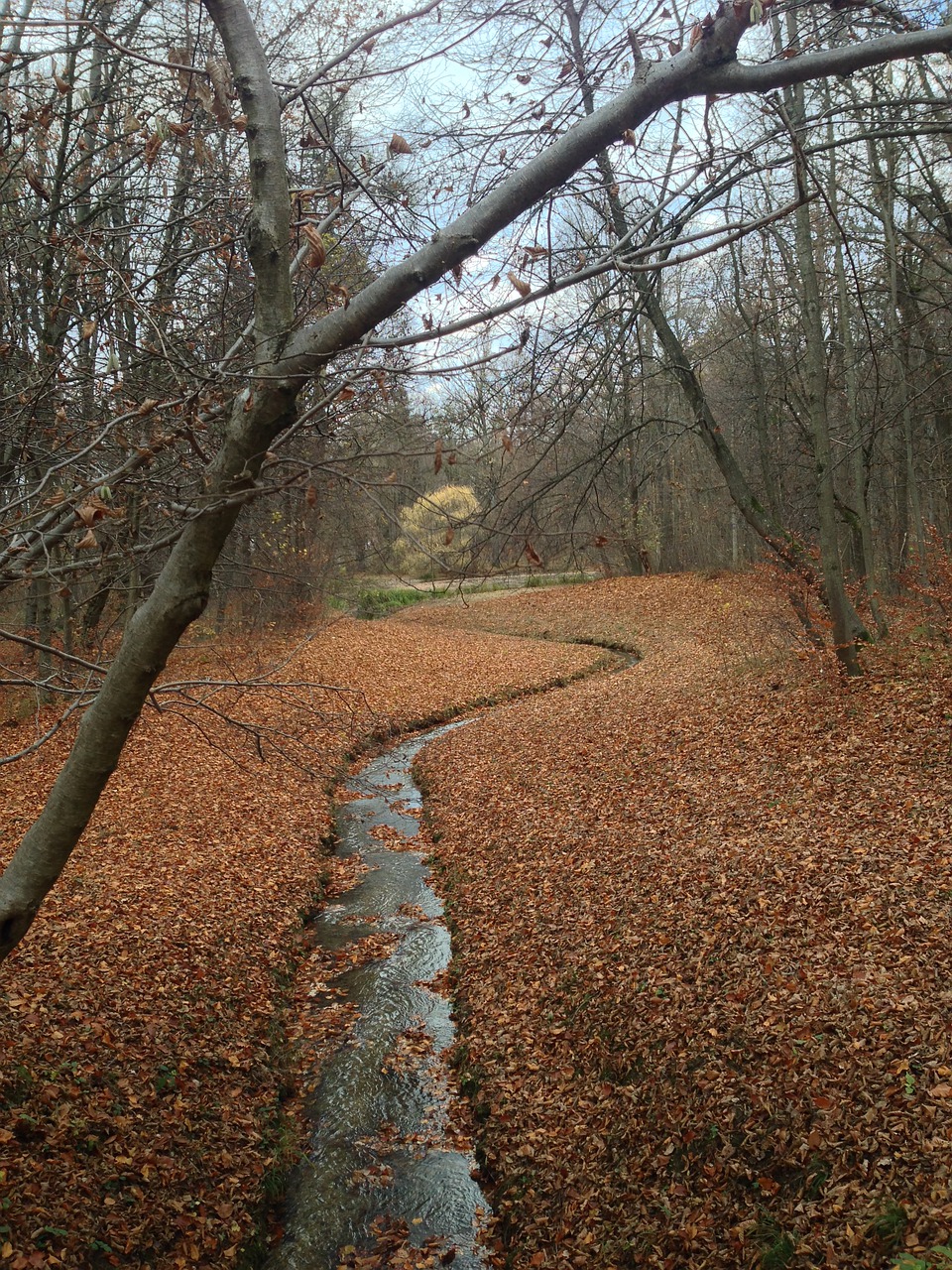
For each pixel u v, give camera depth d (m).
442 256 2.60
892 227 9.33
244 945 9.05
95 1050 6.52
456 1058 7.59
